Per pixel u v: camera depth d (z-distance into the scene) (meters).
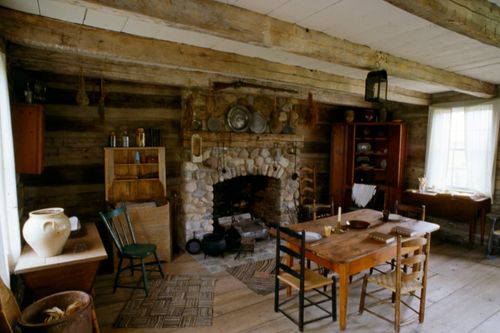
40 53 3.02
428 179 5.43
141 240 3.98
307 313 2.97
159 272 3.83
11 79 3.04
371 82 2.88
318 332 2.67
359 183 6.03
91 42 2.49
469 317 2.94
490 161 4.70
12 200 2.53
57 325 1.99
